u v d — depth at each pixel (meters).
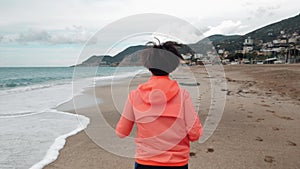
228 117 5.64
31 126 5.17
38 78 26.47
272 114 6.05
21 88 13.89
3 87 15.94
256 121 5.34
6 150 3.78
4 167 3.21
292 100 8.28
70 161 3.39
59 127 5.04
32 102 8.37
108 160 3.40
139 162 1.65
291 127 4.93
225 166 3.15
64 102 8.04
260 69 26.61
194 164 3.20
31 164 3.30
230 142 4.01
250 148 3.77
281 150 3.71
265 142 4.04
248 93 10.05
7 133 4.64
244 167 3.13
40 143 4.11
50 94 10.52
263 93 10.09
